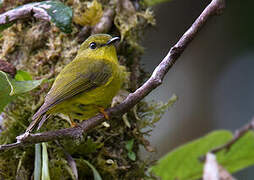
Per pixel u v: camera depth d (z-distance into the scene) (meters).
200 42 16.39
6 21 7.12
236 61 16.31
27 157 7.20
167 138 15.26
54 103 6.70
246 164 9.60
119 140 7.61
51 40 7.93
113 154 7.49
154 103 7.91
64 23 6.79
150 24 8.69
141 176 7.64
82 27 8.10
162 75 5.90
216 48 16.38
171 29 15.80
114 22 8.22
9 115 7.39
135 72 8.20
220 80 16.30
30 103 7.50
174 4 15.87
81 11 8.12
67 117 7.40
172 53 5.85
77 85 7.06
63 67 7.82
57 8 6.93
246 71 16.23
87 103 7.19
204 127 15.50
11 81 6.52
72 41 7.98
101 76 7.26
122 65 8.16
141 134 7.73
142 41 8.73
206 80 16.12
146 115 7.89
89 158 7.30
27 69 7.90
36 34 7.99
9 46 8.05
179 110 15.66
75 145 7.08
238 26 16.36
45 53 7.89
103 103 7.34
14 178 7.21
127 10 8.31
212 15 5.82
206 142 8.85
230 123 15.94
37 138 5.68
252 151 9.25
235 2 16.33
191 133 15.35
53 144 7.11
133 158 7.53
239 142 9.12
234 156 9.38
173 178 9.16
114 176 7.37
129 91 7.99
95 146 7.16
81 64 7.38
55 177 6.93
